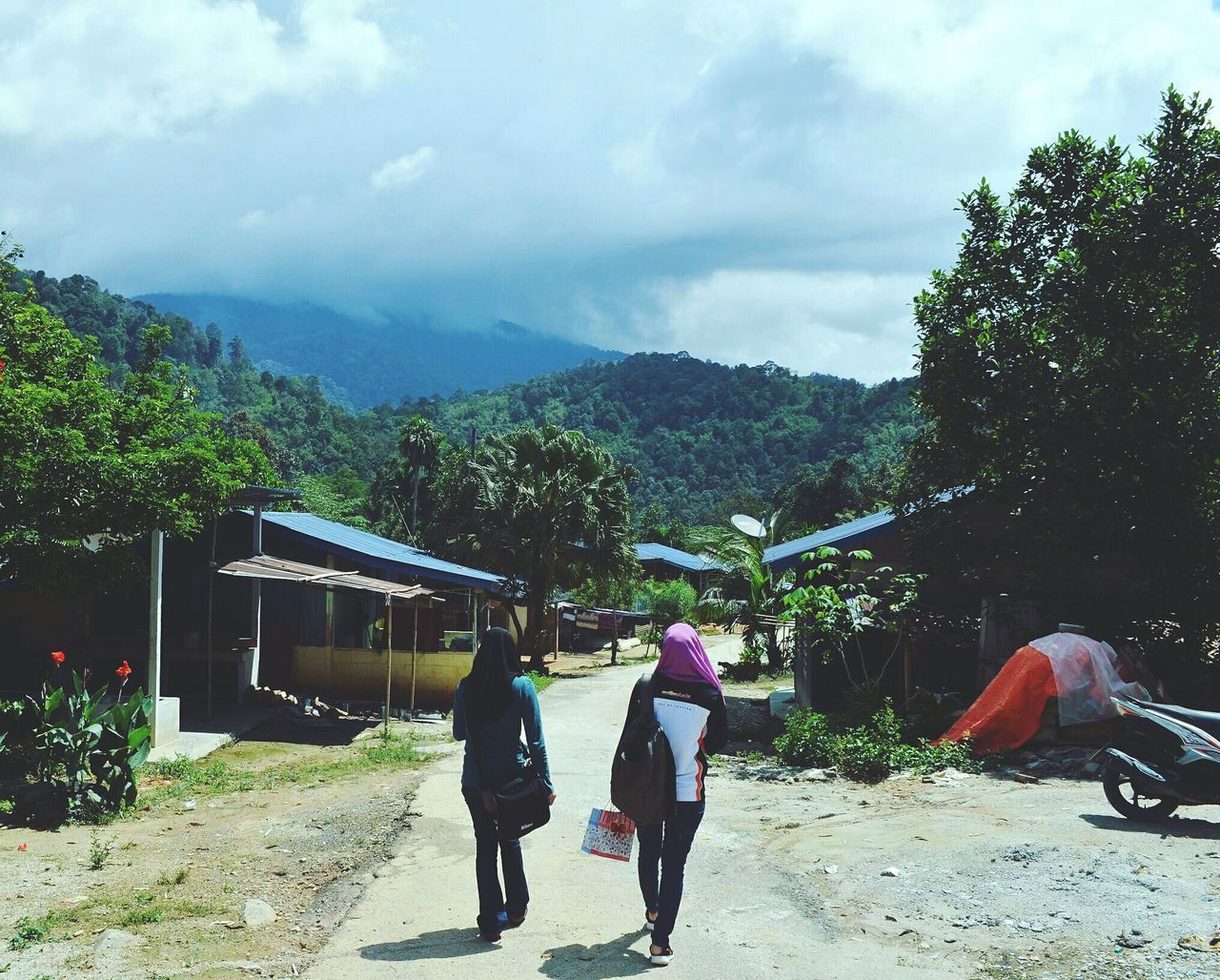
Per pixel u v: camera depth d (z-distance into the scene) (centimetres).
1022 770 1067
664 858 506
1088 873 618
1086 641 1144
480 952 526
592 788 1057
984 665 1468
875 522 1803
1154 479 1210
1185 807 832
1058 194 1384
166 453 1215
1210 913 536
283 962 524
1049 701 1123
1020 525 1342
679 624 523
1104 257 1314
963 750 1116
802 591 1402
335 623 2195
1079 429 1276
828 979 479
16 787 1027
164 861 755
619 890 648
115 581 1255
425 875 694
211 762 1333
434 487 3969
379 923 586
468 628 2597
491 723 544
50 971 505
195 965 519
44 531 1129
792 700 1911
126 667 1011
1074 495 1277
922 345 1440
